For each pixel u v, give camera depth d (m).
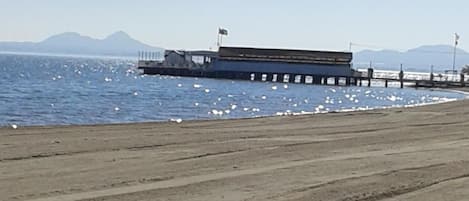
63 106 46.25
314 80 105.19
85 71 140.12
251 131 23.28
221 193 11.82
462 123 27.67
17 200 10.98
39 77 98.12
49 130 22.34
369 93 83.50
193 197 11.46
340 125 26.48
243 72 106.31
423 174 14.16
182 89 76.94
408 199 11.84
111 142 18.66
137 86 80.62
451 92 89.62
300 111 49.56
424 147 18.88
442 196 12.15
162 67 113.19
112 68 177.12
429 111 35.53
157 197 11.40
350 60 103.94
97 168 14.30
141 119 38.69
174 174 13.69
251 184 12.67
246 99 63.25
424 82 103.00
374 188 12.55
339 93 81.50
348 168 14.68
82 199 11.11
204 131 22.98
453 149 18.41
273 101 61.75
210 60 110.44
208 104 54.59
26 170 13.80
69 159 15.41
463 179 13.79
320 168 14.62
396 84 117.62
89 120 37.12
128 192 11.73
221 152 17.14
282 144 19.08
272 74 105.69
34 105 46.03
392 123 27.58
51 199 11.08
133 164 14.95
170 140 19.56
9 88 65.94
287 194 11.80
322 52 104.31
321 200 11.43
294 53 104.94
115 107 47.31
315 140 20.36
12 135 20.22
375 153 17.33
